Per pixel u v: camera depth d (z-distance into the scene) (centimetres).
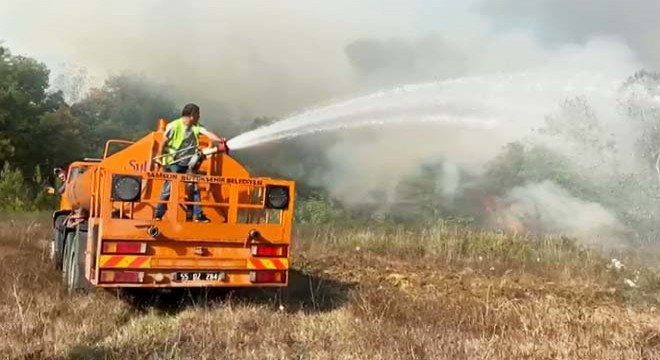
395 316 773
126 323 730
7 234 1573
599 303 962
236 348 618
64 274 941
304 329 703
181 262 753
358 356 593
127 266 732
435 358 584
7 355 571
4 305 745
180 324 709
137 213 781
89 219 795
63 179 1202
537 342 661
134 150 854
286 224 802
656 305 949
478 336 686
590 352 632
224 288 855
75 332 647
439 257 1529
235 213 784
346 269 1259
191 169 827
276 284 792
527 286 1109
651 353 641
